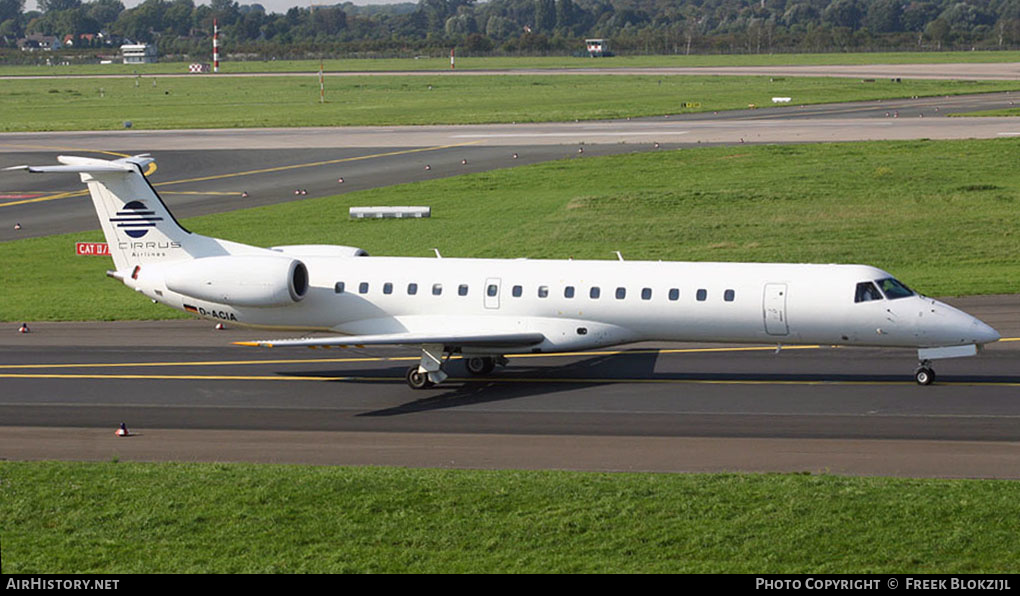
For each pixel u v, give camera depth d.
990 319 153.88
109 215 135.50
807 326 121.00
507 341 122.75
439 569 69.50
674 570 68.62
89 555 72.62
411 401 120.75
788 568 68.62
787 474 88.94
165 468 92.81
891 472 91.62
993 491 82.69
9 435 107.81
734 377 128.38
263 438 106.25
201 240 135.38
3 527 77.94
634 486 84.88
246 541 74.56
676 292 123.00
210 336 156.12
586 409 115.50
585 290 124.94
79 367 137.88
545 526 76.12
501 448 101.38
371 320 131.25
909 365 132.25
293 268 129.62
